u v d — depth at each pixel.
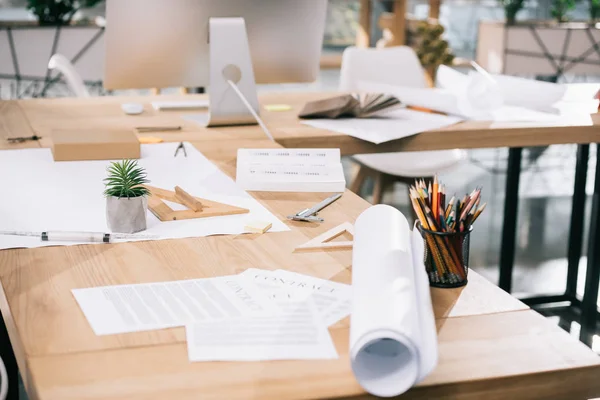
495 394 0.83
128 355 0.85
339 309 0.97
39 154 1.77
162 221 1.32
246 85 2.09
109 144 1.72
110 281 1.05
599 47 5.91
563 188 4.40
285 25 2.13
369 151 2.01
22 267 1.10
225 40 2.04
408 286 0.85
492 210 3.93
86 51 4.72
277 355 0.85
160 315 0.95
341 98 2.21
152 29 2.00
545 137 2.13
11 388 1.64
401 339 0.76
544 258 3.30
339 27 6.55
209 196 1.46
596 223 2.54
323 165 1.55
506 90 2.45
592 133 2.16
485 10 7.28
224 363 0.84
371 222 1.04
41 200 1.41
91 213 1.34
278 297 1.00
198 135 2.00
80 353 0.86
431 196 1.10
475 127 2.09
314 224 1.31
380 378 0.79
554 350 0.88
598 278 2.59
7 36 4.55
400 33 5.24
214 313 0.95
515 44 5.84
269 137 1.95
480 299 1.02
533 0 7.38
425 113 2.31
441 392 0.81
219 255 1.16
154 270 1.09
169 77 2.10
